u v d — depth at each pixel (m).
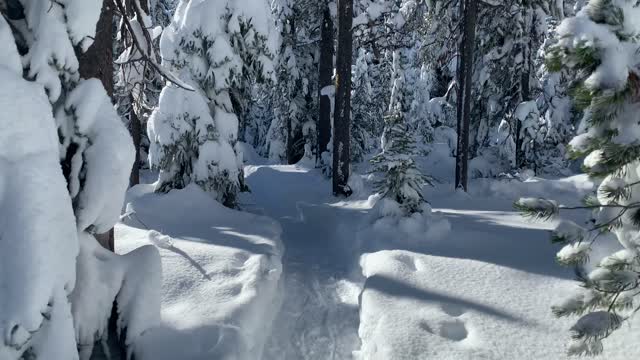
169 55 13.88
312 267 10.86
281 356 7.07
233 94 14.85
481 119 20.33
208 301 7.30
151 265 5.98
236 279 8.20
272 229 12.04
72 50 4.98
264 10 14.23
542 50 17.80
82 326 5.46
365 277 9.41
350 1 15.54
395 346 6.24
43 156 4.26
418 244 9.99
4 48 4.36
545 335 6.34
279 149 31.20
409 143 11.50
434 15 18.20
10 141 4.10
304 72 25.44
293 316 8.39
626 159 4.18
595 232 5.88
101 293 5.61
